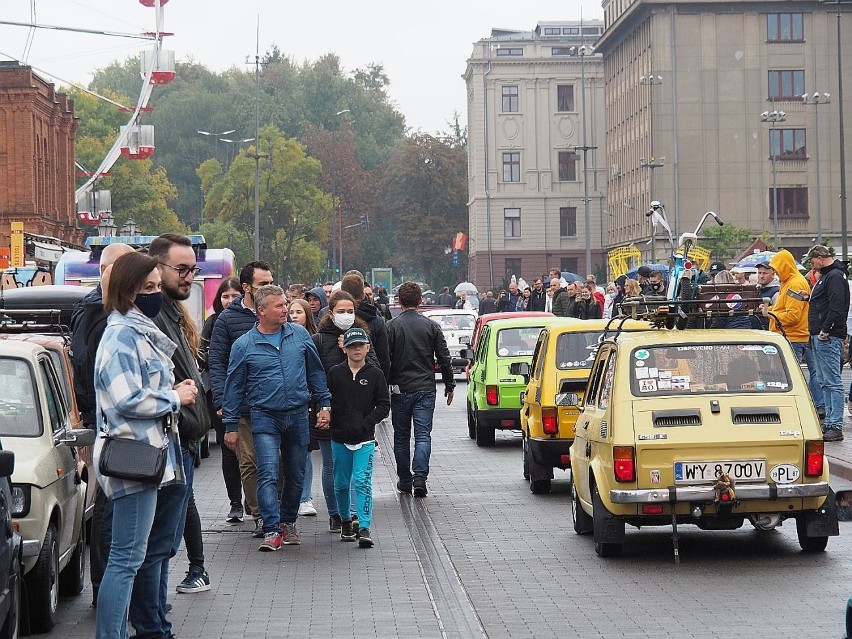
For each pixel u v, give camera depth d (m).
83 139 120.81
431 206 154.25
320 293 26.72
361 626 10.43
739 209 103.31
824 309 21.72
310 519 16.52
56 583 10.82
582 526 14.63
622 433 12.72
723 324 19.61
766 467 12.66
